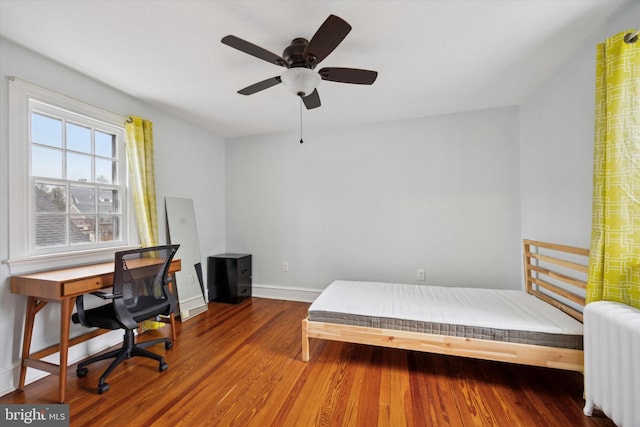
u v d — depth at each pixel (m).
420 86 2.42
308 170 3.61
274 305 3.45
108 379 1.88
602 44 1.52
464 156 3.03
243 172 3.88
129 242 2.57
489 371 1.98
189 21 1.59
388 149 3.29
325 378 1.89
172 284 2.96
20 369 1.80
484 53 1.93
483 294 2.48
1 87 1.74
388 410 1.57
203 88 2.44
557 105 2.19
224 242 3.94
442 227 3.11
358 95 2.60
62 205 2.10
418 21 1.59
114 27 1.64
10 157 1.78
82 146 2.25
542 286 2.35
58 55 1.93
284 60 1.64
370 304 2.22
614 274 1.48
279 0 1.43
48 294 1.68
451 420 1.49
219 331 2.67
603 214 1.53
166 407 1.60
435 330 1.90
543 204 2.42
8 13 1.50
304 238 3.63
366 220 3.38
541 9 1.50
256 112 3.02
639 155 1.41
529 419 1.50
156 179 2.90
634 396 1.18
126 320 1.81
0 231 1.74
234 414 1.55
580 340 1.63
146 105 2.77
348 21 1.59
